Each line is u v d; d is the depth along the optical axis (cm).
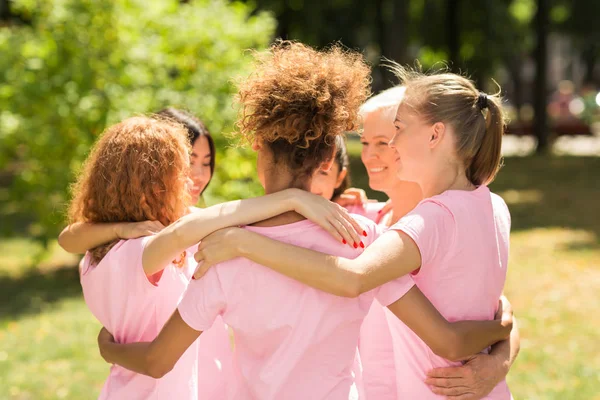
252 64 225
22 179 833
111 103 789
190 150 253
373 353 249
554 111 2977
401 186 309
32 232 1150
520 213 1259
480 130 232
